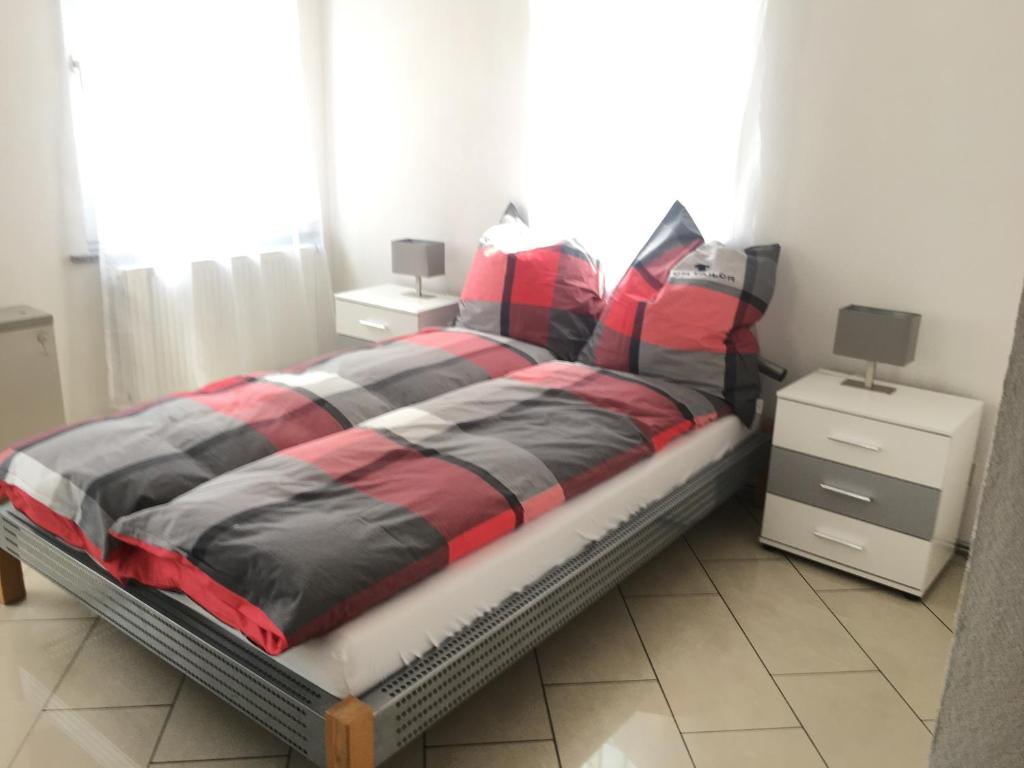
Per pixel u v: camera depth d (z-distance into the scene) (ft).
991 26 8.11
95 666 7.19
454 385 9.34
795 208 9.68
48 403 10.64
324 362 9.64
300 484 6.30
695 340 9.32
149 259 11.97
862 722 6.63
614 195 10.88
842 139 9.19
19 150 10.81
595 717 6.63
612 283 11.19
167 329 12.27
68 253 11.50
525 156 11.92
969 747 1.62
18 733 6.36
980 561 1.55
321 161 14.55
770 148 9.66
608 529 7.43
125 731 6.41
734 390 9.37
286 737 5.35
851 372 9.68
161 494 6.53
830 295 9.67
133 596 6.33
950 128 8.52
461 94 12.40
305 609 5.07
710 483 8.84
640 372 9.58
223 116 12.39
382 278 14.40
